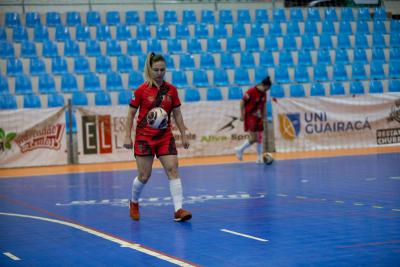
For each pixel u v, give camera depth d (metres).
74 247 7.31
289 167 16.66
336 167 16.22
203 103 21.16
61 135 20.22
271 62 25.95
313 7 29.23
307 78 25.70
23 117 19.81
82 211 10.34
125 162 20.39
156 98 8.88
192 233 7.92
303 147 21.92
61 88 23.62
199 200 11.09
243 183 13.48
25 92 23.28
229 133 21.45
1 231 8.62
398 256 6.26
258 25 27.41
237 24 27.27
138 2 27.88
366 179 13.45
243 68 25.20
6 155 19.64
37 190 13.72
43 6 26.83
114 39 25.59
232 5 28.81
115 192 12.77
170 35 26.48
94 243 7.51
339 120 22.25
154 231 8.19
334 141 22.19
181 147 20.94
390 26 29.23
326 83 25.25
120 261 6.45
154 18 27.14
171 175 9.02
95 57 24.70
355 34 28.17
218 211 9.73
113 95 23.22
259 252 6.62
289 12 28.72
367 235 7.39
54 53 24.86
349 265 5.93
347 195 11.08
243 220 8.80
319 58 26.61
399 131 22.91
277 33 27.50
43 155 20.03
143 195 12.05
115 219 9.37
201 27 26.91
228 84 24.72
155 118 8.76
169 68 25.03
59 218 9.65
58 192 13.18
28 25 25.77
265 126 21.64
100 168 18.58
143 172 9.02
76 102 23.03
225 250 6.79
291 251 6.62
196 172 16.23
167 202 11.00
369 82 25.66
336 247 6.76
